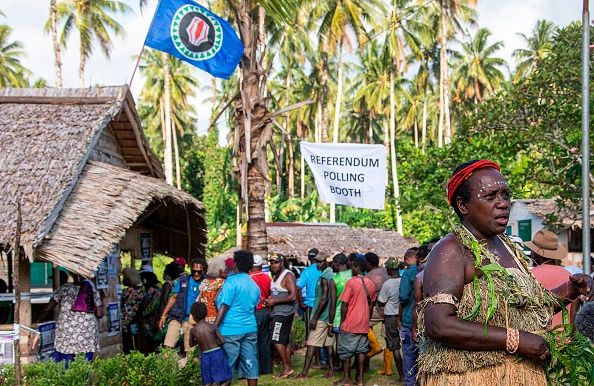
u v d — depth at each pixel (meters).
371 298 9.39
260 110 11.86
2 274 13.65
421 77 50.66
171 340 10.34
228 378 7.76
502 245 2.93
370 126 55.59
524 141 12.16
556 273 5.55
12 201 8.41
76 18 39.94
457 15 42.38
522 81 12.75
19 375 5.15
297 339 12.38
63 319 8.50
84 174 9.64
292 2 8.26
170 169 44.78
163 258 31.61
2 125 9.94
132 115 11.23
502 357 2.61
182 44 10.67
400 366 9.42
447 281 2.65
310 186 60.75
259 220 11.86
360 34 38.56
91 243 8.26
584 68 7.54
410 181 15.45
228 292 7.89
